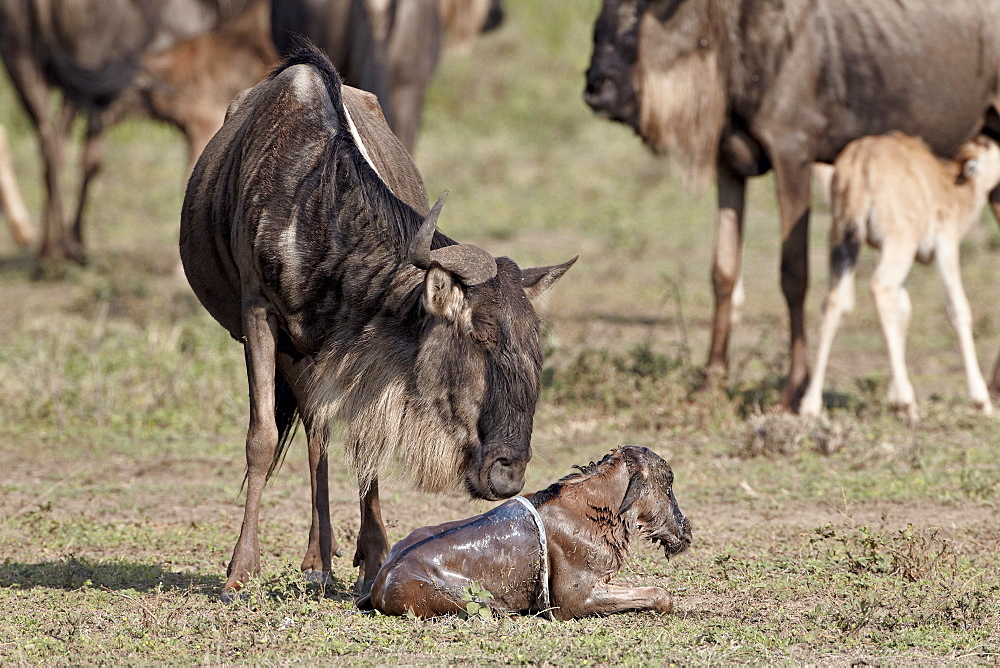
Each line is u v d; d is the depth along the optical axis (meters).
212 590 20.62
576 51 105.62
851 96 36.59
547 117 96.38
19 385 37.69
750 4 35.75
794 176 36.50
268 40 53.91
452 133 94.50
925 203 34.78
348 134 20.53
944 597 19.78
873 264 64.38
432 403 17.97
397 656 16.69
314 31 48.12
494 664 16.41
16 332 45.59
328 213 19.56
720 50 36.16
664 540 19.47
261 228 19.83
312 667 16.28
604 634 17.77
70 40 55.00
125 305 50.28
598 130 94.56
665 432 34.78
